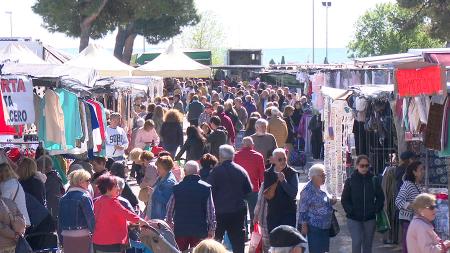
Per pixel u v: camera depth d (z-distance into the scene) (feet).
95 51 96.58
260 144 55.01
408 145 46.80
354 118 57.36
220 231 41.60
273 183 39.96
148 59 186.29
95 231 35.29
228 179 41.37
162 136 69.41
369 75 84.74
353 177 40.96
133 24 181.27
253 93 115.85
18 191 36.14
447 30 151.33
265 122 55.42
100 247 35.19
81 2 156.35
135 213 37.19
